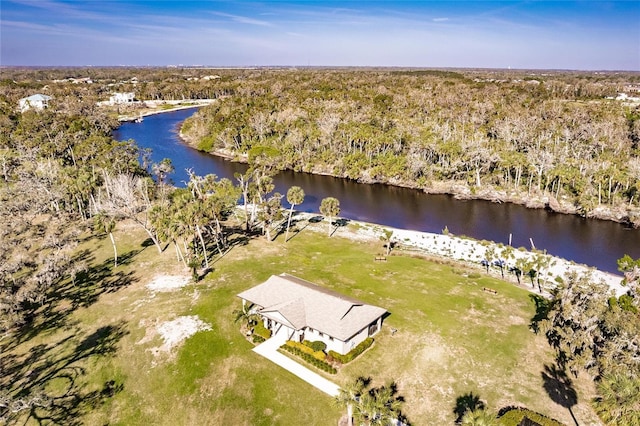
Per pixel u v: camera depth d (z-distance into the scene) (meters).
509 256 62.88
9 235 67.38
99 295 52.00
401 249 65.75
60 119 129.25
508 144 104.94
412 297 49.50
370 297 49.31
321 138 120.31
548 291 51.97
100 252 65.19
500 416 32.03
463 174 100.69
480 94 166.62
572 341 36.31
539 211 85.19
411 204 91.06
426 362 38.25
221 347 40.84
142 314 47.00
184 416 33.50
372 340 40.69
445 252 65.38
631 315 36.19
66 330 44.94
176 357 39.75
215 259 61.06
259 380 36.44
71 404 35.12
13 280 49.88
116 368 38.81
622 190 83.19
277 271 56.59
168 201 75.19
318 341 39.47
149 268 58.78
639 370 32.88
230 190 72.75
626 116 116.06
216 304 48.25
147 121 190.12
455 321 44.47
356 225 77.12
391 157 107.56
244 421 32.59
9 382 37.50
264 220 68.12
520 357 38.91
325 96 174.00
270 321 43.41
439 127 118.06
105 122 148.25
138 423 33.16
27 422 33.56
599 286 41.03
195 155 133.88
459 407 33.28
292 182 109.06
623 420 30.34
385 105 152.88
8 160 97.62
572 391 34.75
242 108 155.12
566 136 102.88
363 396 29.83
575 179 84.25
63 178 83.31
